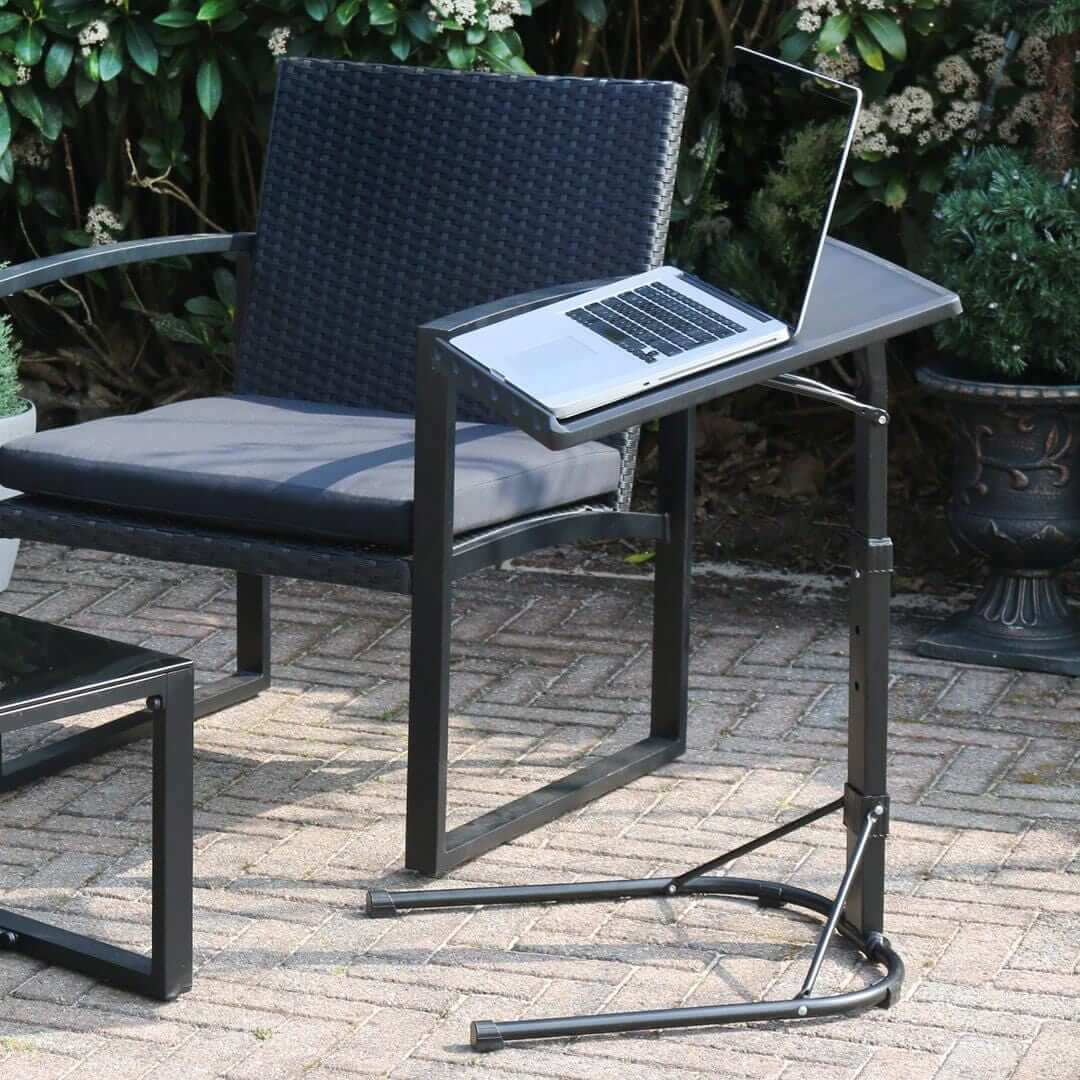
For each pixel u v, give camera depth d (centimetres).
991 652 423
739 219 484
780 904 307
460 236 378
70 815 344
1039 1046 263
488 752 377
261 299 397
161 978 275
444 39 468
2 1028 268
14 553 472
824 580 489
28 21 480
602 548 515
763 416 549
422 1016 273
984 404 411
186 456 327
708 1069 258
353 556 310
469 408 371
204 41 493
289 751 376
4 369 465
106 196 542
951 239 412
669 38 520
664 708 373
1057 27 413
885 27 443
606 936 298
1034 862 324
